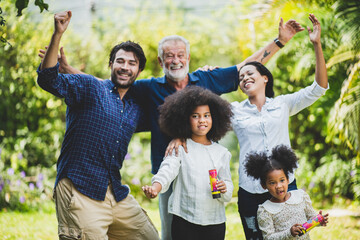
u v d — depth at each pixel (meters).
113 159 3.18
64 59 3.79
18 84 7.20
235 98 8.20
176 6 9.06
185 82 3.78
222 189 3.06
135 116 3.41
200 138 3.30
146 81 3.77
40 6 3.22
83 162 3.07
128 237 3.38
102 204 3.13
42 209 6.58
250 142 3.36
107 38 8.38
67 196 3.06
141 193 7.87
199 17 8.95
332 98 6.23
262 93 3.50
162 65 3.76
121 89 3.40
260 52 3.87
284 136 3.38
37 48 7.09
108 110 3.17
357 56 4.93
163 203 3.65
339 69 5.82
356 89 4.78
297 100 3.47
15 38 6.93
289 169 3.11
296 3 5.54
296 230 2.83
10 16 6.59
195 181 3.11
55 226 5.57
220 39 8.78
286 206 3.05
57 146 7.55
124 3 8.86
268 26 6.67
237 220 6.03
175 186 3.17
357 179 6.41
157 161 3.64
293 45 6.06
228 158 3.31
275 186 3.02
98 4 8.74
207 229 3.13
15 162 6.84
